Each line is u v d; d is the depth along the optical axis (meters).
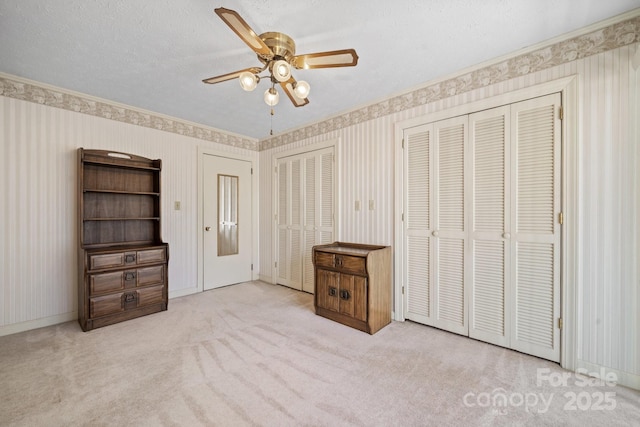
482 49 2.09
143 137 3.30
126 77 2.49
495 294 2.26
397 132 2.79
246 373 1.88
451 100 2.46
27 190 2.59
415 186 2.70
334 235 3.39
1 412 1.50
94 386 1.73
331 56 1.62
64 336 2.44
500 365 1.97
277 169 4.24
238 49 2.05
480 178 2.32
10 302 2.50
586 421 1.45
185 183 3.68
